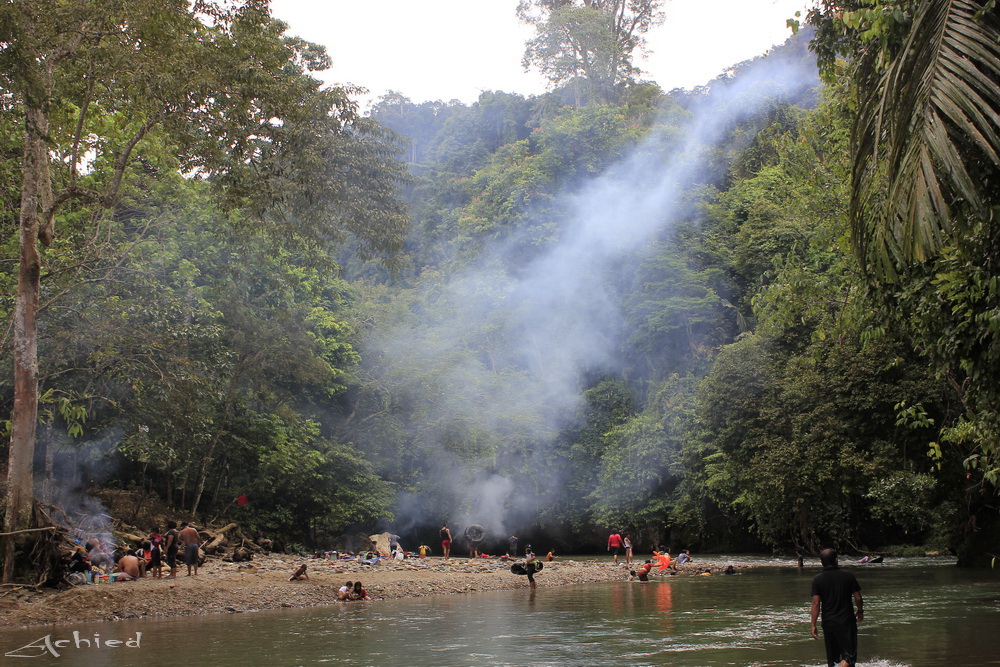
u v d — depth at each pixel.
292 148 19.50
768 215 43.97
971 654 9.64
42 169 18.47
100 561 21.67
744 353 28.61
